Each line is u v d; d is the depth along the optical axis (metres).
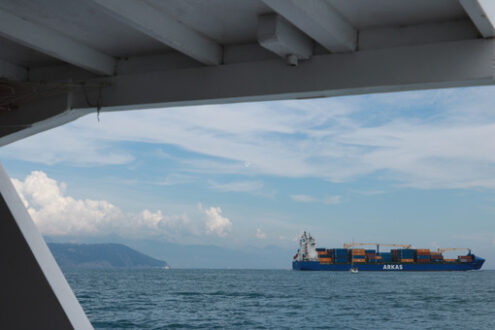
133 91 6.53
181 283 69.69
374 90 5.43
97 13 5.32
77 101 6.79
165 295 43.38
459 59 4.97
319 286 61.59
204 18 5.27
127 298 39.22
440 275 99.12
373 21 5.22
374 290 53.38
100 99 6.68
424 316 29.19
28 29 5.52
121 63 6.68
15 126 7.00
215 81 6.09
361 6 4.86
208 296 42.94
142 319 25.16
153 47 6.30
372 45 5.37
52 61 6.96
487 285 62.97
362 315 29.09
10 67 6.97
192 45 5.58
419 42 5.17
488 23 4.44
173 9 5.05
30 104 6.98
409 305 36.16
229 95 6.00
